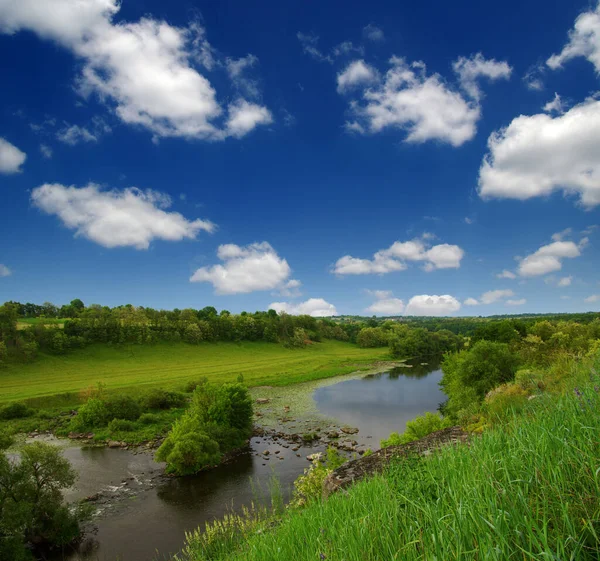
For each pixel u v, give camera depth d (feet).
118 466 125.18
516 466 11.03
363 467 31.76
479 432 27.45
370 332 612.29
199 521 87.51
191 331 465.47
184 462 116.98
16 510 71.97
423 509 10.66
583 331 212.64
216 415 146.00
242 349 484.74
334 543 12.05
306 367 381.81
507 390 39.86
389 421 178.91
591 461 9.04
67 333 376.89
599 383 15.90
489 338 237.25
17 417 188.75
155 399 204.13
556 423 12.50
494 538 7.97
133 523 87.45
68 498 101.35
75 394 229.66
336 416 190.39
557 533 7.66
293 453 136.67
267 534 21.85
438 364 410.93
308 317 636.89
